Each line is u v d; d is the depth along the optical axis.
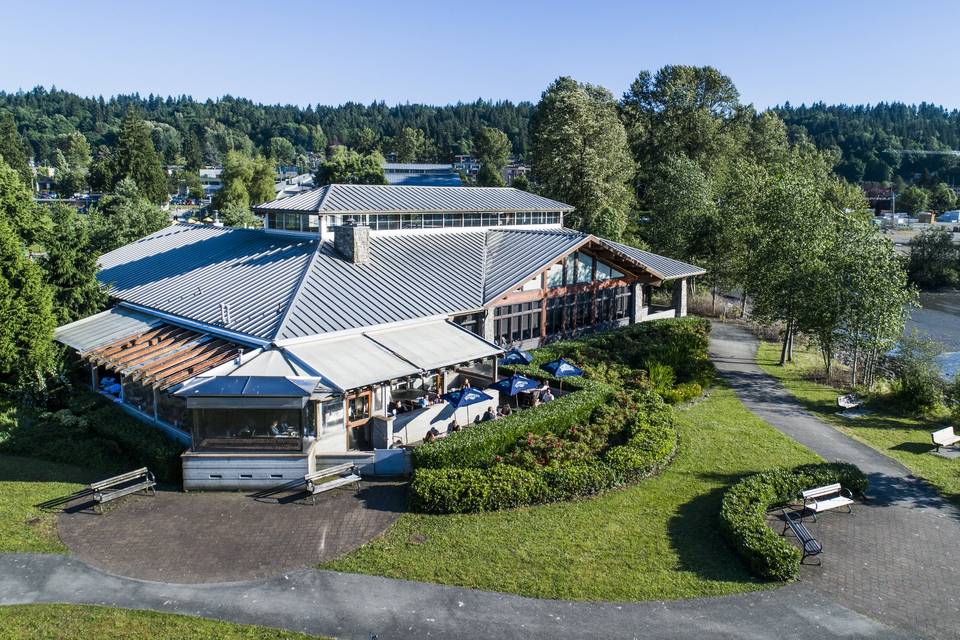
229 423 22.03
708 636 14.74
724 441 26.95
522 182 107.75
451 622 15.12
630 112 97.06
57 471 23.31
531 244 40.06
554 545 18.36
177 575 16.80
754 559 17.19
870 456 26.17
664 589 16.45
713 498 21.53
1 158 44.72
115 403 29.27
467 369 32.50
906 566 17.77
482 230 44.59
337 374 24.09
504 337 36.34
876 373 40.69
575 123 71.62
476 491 20.12
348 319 28.06
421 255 37.53
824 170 91.31
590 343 37.78
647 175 93.19
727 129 96.44
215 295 31.28
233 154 130.38
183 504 20.83
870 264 35.16
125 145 116.31
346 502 20.89
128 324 31.38
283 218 38.81
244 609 15.45
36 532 18.78
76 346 29.75
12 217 42.38
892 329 35.12
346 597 15.97
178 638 14.32
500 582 16.61
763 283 41.91
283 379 22.48
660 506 20.88
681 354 38.53
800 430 29.19
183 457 21.67
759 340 50.06
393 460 22.81
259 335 25.84
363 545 18.30
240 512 20.25
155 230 63.94
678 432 27.69
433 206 41.41
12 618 14.83
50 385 29.94
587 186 71.38
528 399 30.20
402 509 20.41
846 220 38.06
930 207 176.75
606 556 17.89
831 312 36.34
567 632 14.83
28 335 28.00
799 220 39.50
